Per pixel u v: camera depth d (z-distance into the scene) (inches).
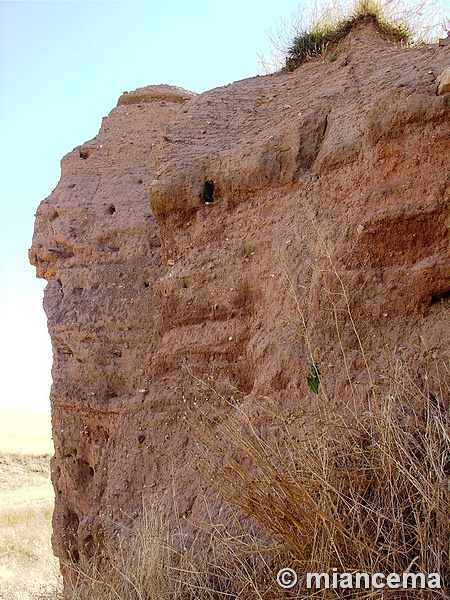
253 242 211.6
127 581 156.3
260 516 132.4
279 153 217.8
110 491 207.3
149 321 237.5
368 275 174.6
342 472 130.2
